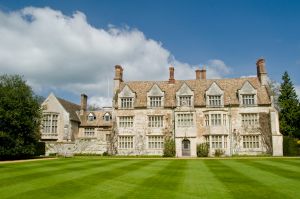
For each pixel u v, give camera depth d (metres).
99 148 42.84
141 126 42.88
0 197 11.01
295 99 52.66
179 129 40.91
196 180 14.62
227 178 15.30
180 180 14.62
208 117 41.03
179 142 40.53
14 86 34.28
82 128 50.22
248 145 40.38
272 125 39.50
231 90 43.44
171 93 44.47
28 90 34.84
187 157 36.66
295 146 38.44
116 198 10.68
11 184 13.71
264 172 17.83
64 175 16.73
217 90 42.28
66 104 49.25
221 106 41.75
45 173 17.70
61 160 28.83
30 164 24.16
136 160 28.92
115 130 43.34
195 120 41.00
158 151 41.94
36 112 35.34
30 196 11.14
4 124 32.16
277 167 20.77
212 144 40.19
